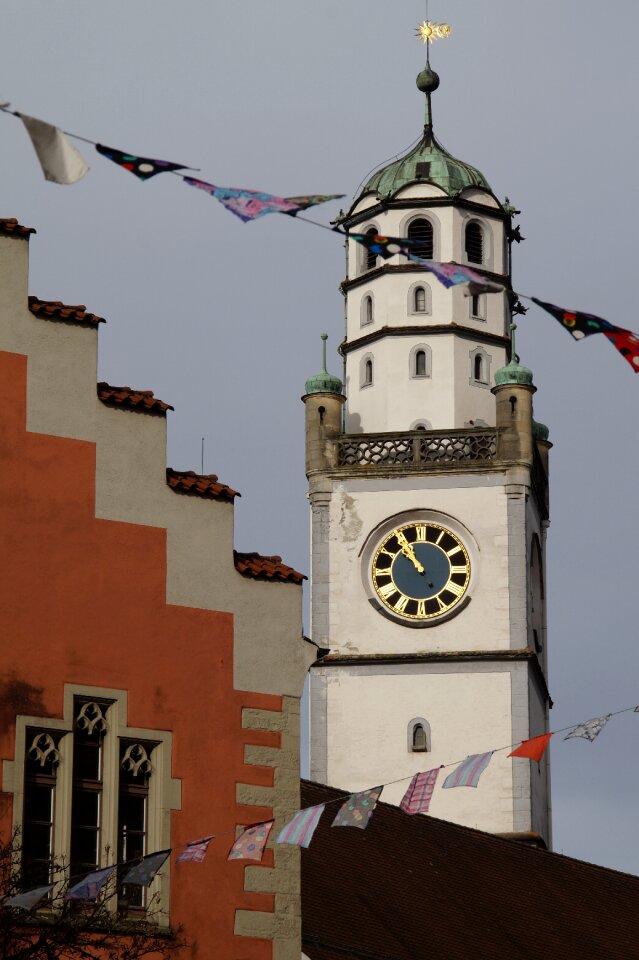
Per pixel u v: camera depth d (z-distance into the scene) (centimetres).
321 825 8012
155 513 5888
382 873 8081
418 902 8044
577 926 8838
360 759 11488
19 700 5609
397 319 12262
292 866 5897
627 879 9600
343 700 11575
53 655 5678
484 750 11412
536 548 12181
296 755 5947
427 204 12462
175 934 5659
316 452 11950
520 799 11312
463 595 11688
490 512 11781
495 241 12506
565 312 4359
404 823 8662
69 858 5559
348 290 12469
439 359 12188
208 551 5938
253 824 5609
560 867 9300
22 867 5281
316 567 11831
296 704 5972
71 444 5816
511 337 12338
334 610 11762
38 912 5456
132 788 5731
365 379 12262
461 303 12256
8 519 5703
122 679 5750
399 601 11738
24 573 5694
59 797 5603
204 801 5797
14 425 5759
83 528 5781
